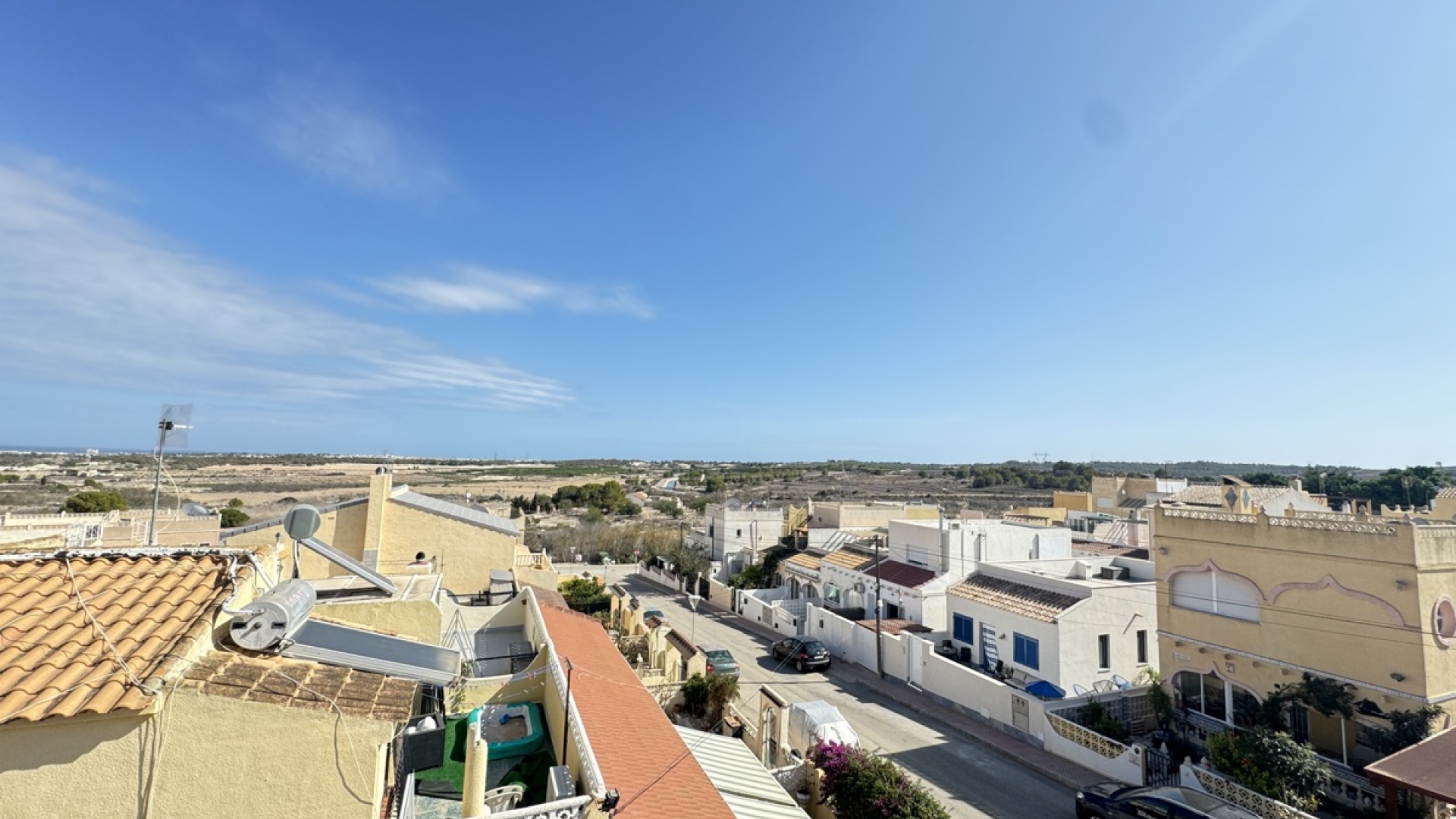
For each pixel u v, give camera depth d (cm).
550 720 1105
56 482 6675
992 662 2467
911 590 3014
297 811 559
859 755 1402
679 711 1970
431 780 940
